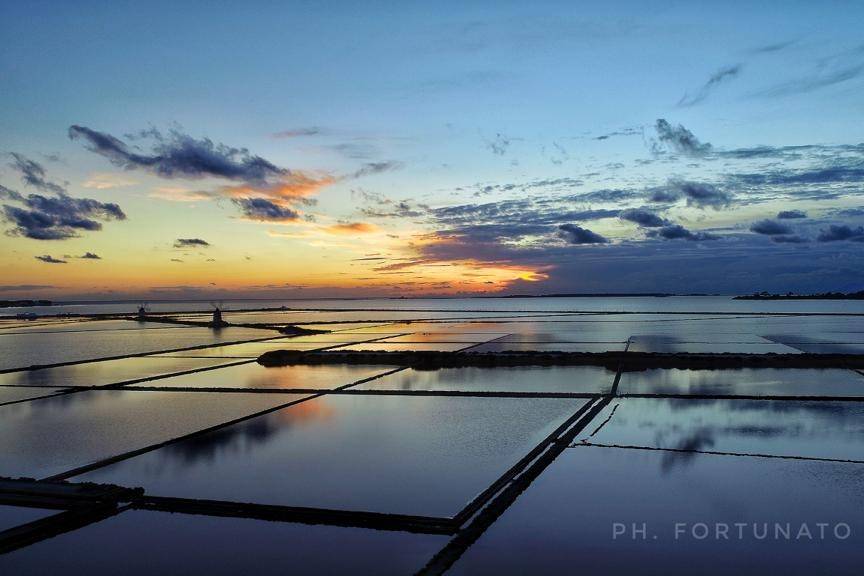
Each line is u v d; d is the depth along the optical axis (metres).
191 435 9.70
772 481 7.27
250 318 63.38
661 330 34.75
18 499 6.88
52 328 46.53
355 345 26.31
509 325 42.38
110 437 9.66
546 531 5.96
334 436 9.56
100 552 5.66
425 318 58.16
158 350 25.70
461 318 56.84
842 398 12.23
